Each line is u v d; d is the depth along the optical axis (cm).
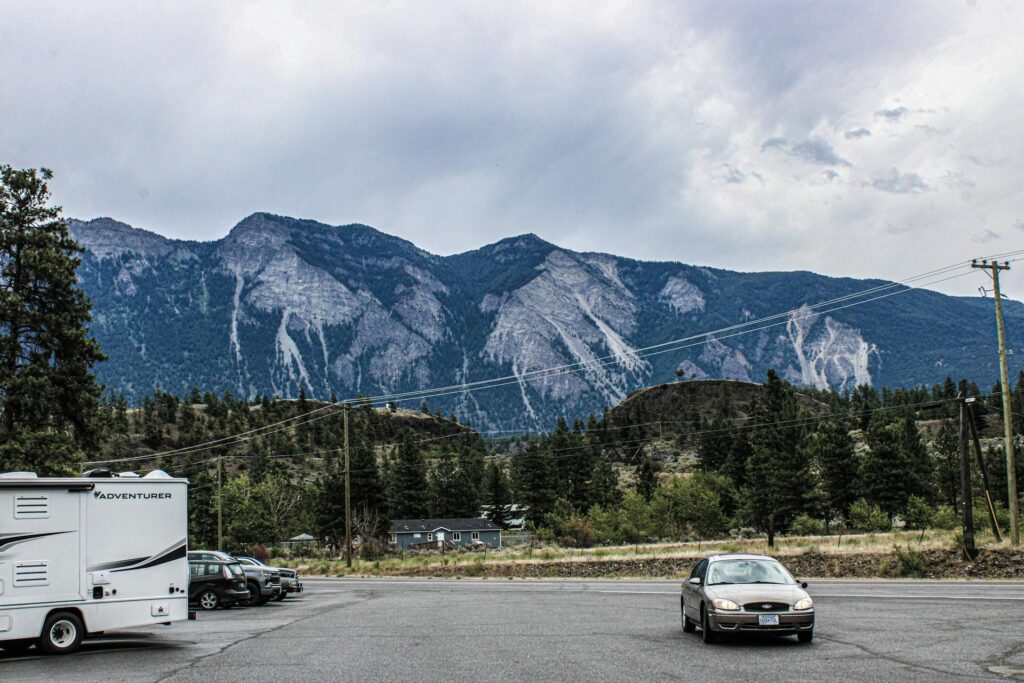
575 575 4984
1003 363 4134
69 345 4288
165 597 1983
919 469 9238
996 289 4156
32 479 1842
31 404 4000
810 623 1695
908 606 2428
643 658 1547
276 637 2044
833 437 8869
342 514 10106
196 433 16225
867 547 4519
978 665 1392
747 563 1881
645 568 4878
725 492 9112
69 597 1855
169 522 2012
